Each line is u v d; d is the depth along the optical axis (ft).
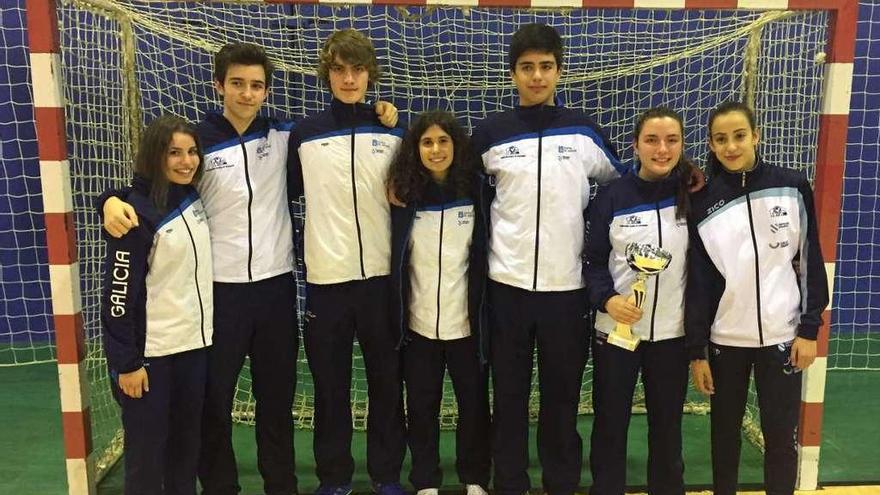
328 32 12.62
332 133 7.26
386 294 7.56
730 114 6.84
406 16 10.72
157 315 6.65
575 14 12.34
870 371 13.20
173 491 7.18
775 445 7.16
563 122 7.32
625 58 12.62
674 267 7.09
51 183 7.61
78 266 8.00
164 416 6.79
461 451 7.98
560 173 7.19
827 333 8.30
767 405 7.13
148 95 12.21
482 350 7.48
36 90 7.47
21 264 14.46
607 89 12.79
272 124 7.51
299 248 8.00
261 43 12.10
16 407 11.46
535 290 7.26
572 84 12.64
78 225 10.53
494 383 7.65
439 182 7.35
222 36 11.68
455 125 7.22
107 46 10.83
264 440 7.82
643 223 7.04
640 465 9.21
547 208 7.19
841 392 12.09
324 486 7.97
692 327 7.06
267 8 11.77
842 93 8.00
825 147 8.14
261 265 7.27
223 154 7.14
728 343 7.09
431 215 7.38
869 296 15.14
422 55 11.97
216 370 7.27
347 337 7.63
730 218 6.98
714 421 7.35
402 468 9.11
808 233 7.00
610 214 7.16
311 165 7.26
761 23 9.87
